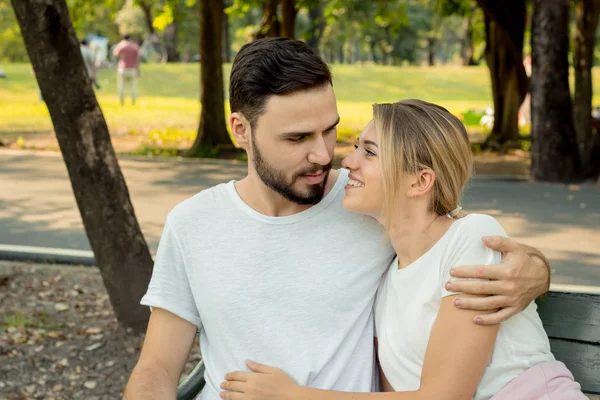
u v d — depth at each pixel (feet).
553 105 30.14
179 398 7.02
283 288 6.87
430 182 6.36
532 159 30.91
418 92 83.76
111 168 13.47
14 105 61.62
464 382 5.95
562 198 26.91
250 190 7.09
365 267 6.95
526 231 22.08
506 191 28.30
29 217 23.84
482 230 6.24
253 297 6.87
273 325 6.83
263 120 6.44
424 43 188.65
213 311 6.95
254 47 6.56
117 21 131.64
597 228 22.31
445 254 6.31
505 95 43.06
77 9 43.32
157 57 123.85
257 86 6.40
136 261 13.89
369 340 7.00
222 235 7.03
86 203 13.56
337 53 194.29
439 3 47.60
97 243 13.79
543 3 29.81
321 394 6.40
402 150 6.34
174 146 41.45
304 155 6.48
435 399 5.97
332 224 7.00
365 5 54.19
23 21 12.48
